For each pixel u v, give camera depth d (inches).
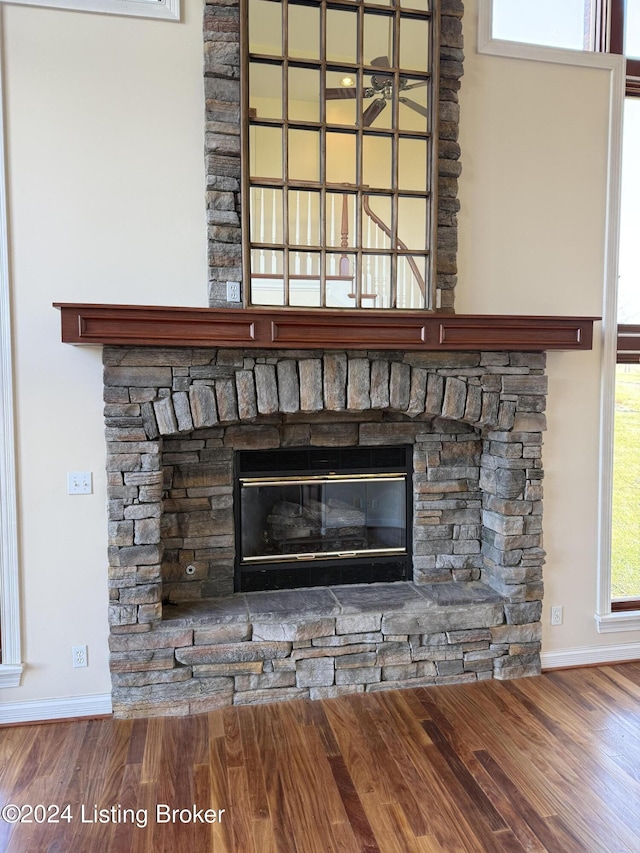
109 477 93.7
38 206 92.0
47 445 94.7
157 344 88.4
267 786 80.7
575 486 115.6
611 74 111.1
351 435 113.4
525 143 108.1
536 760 86.5
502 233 108.2
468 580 119.5
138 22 93.3
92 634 98.1
